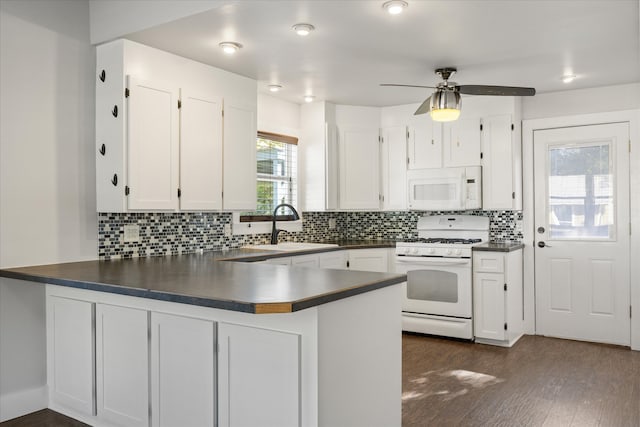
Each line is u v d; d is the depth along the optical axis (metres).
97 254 3.20
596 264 4.39
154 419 2.23
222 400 2.01
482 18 2.78
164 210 3.20
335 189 4.98
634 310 4.18
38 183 2.89
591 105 4.40
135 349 2.30
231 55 3.37
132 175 3.01
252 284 2.12
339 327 1.95
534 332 4.67
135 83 3.03
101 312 2.46
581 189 4.46
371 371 2.19
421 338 4.50
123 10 2.97
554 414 2.77
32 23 2.87
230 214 4.22
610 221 4.33
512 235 4.77
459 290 4.35
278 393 1.87
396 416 2.39
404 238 5.36
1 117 2.73
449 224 5.09
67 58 3.03
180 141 3.31
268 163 4.70
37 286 2.88
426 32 2.99
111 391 2.42
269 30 2.92
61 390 2.71
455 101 3.47
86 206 3.13
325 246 4.42
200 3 2.66
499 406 2.88
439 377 3.39
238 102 3.80
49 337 2.82
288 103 4.87
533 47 3.27
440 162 4.83
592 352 4.05
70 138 3.04
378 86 4.27
